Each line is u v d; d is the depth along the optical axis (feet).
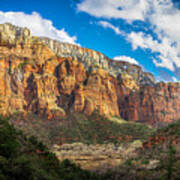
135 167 180.55
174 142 203.00
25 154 106.42
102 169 199.31
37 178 83.25
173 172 139.13
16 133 134.41
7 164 78.28
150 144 247.91
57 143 413.59
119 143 437.99
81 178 143.84
